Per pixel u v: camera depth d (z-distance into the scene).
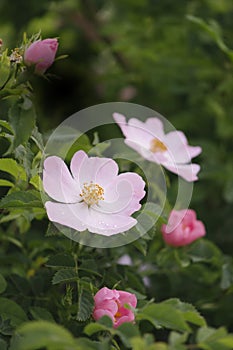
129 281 0.75
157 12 1.03
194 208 0.95
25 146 0.70
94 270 0.71
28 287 0.75
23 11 1.06
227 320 0.84
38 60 0.67
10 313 0.70
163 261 0.79
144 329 0.73
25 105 0.67
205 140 0.98
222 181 0.96
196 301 0.83
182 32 1.02
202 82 0.99
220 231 0.93
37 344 0.61
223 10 1.01
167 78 1.01
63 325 0.71
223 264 0.81
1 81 0.67
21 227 0.77
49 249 0.77
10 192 0.72
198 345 0.63
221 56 0.96
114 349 0.66
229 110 0.98
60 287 0.75
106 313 0.67
